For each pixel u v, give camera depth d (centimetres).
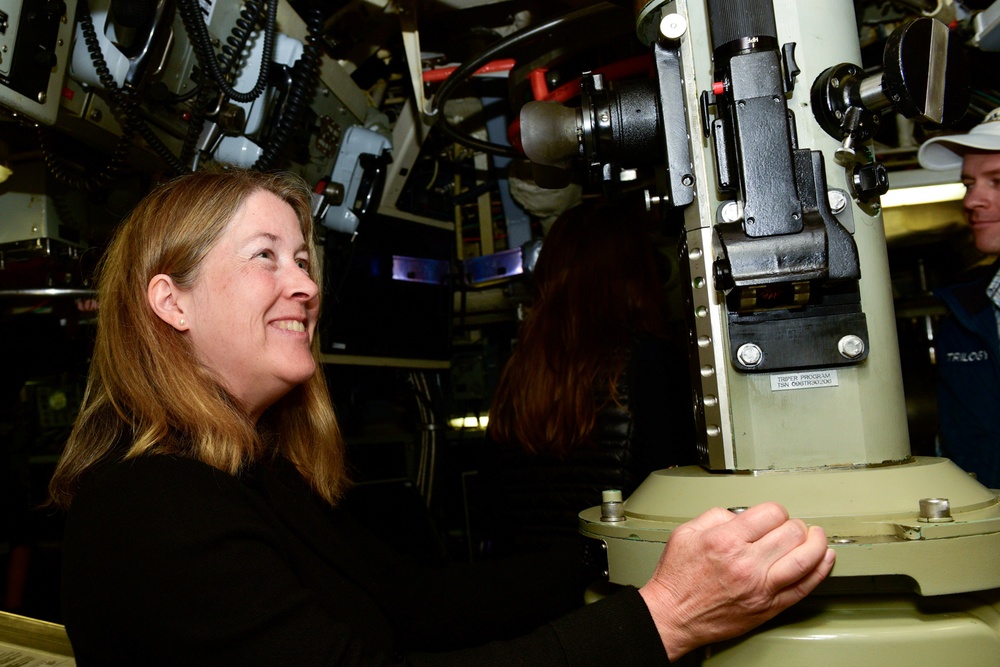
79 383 183
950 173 197
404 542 219
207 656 71
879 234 84
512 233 235
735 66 79
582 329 137
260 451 99
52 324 193
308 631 74
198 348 93
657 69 89
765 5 81
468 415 274
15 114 116
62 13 118
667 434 133
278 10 161
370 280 214
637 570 78
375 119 208
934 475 77
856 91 79
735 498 78
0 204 159
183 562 73
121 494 78
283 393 99
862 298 81
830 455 80
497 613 115
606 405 132
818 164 79
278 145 157
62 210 161
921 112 76
